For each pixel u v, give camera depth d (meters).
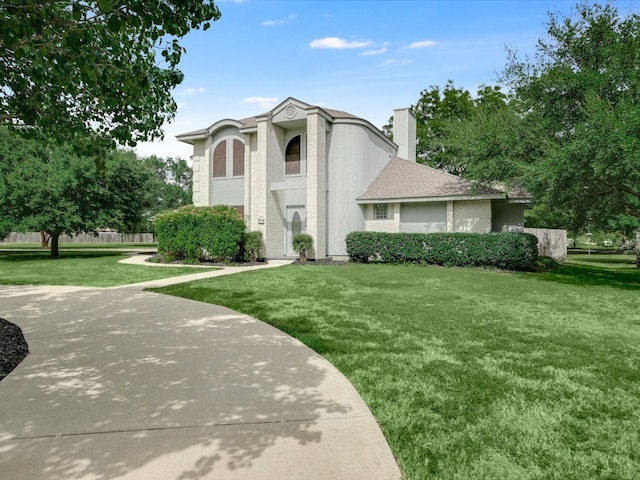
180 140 20.77
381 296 8.81
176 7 3.60
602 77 12.25
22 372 4.00
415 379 4.01
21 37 3.19
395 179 19.89
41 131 5.87
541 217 27.27
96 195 22.05
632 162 10.56
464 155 16.38
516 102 14.82
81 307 7.32
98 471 2.30
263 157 18.28
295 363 4.38
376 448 2.65
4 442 2.63
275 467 2.39
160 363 4.31
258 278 11.70
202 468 2.36
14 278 12.09
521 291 9.87
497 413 3.28
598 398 3.60
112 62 4.07
